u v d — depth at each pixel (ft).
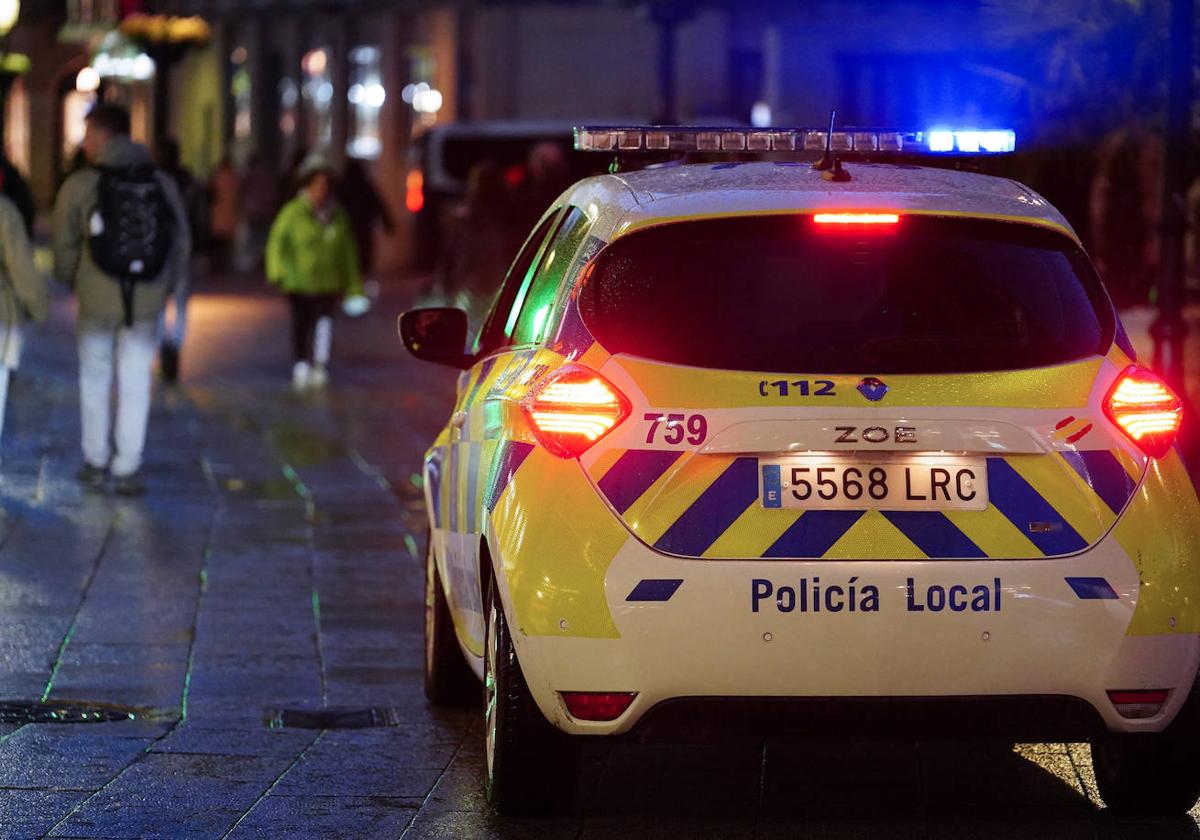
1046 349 44.86
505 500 45.11
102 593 75.66
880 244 45.78
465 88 309.42
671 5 220.02
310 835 46.21
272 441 121.29
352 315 228.63
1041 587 43.06
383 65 327.47
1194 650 44.01
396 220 322.96
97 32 424.46
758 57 293.02
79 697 60.29
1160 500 44.24
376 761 53.26
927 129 51.83
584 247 47.50
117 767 52.24
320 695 61.16
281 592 76.74
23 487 100.12
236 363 169.17
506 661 45.85
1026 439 43.62
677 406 43.68
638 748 54.49
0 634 68.49
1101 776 48.11
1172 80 73.26
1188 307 172.35
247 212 305.94
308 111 352.69
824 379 43.91
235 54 379.76
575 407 44.11
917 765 52.85
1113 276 117.91
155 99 272.72
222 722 57.52
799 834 46.42
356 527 91.61
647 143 52.24
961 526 43.21
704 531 43.01
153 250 98.27
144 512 94.02
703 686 42.83
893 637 42.73
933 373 44.14
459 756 53.88
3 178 130.52
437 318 57.62
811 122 269.44
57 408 132.05
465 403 54.54
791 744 55.06
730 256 45.57
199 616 72.13
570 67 304.09
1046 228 46.34
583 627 43.06
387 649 67.62
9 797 49.21
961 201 46.80
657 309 44.98
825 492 43.19
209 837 46.01
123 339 99.09
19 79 438.40
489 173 143.74
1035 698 43.27
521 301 53.42
